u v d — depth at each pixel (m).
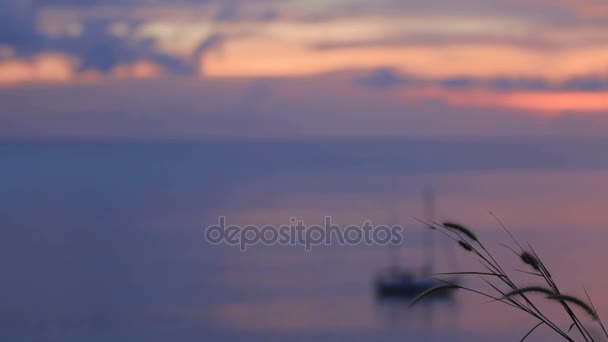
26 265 160.12
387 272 135.12
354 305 118.25
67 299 125.25
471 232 5.54
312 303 121.75
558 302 5.18
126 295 129.12
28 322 111.00
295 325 108.75
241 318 113.81
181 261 164.88
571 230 161.25
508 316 74.75
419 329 91.12
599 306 29.05
